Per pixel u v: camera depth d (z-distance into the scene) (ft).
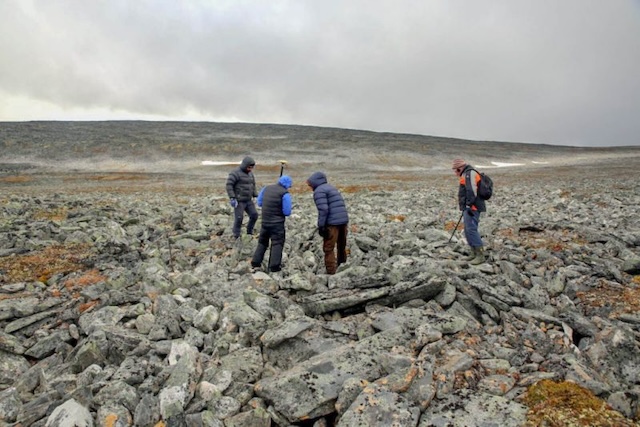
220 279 27.94
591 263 26.68
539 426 12.48
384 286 23.12
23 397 16.78
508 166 290.35
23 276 29.43
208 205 65.92
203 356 18.06
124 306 24.48
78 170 234.38
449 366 15.72
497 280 24.48
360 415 13.30
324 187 28.63
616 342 16.72
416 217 51.83
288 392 15.12
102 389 15.10
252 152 302.45
